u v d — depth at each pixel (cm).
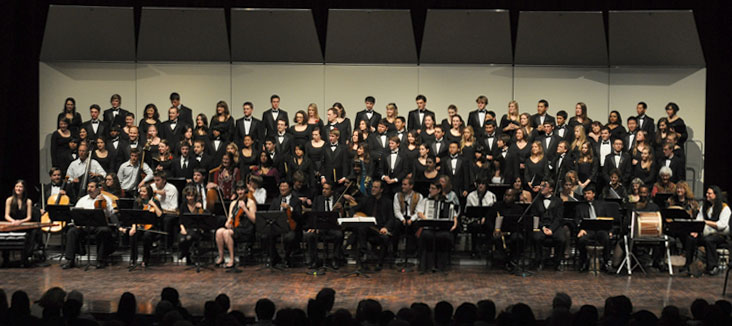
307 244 1110
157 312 551
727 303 580
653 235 1024
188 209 1087
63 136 1327
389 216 1081
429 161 1192
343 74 1494
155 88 1473
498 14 1455
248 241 1070
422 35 1555
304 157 1220
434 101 1493
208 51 1469
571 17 1441
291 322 510
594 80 1469
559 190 1205
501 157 1235
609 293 912
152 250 1130
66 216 1041
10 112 1494
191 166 1227
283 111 1368
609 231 1059
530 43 1459
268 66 1491
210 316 550
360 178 1203
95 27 1442
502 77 1486
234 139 1340
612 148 1251
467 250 1161
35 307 777
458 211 1084
